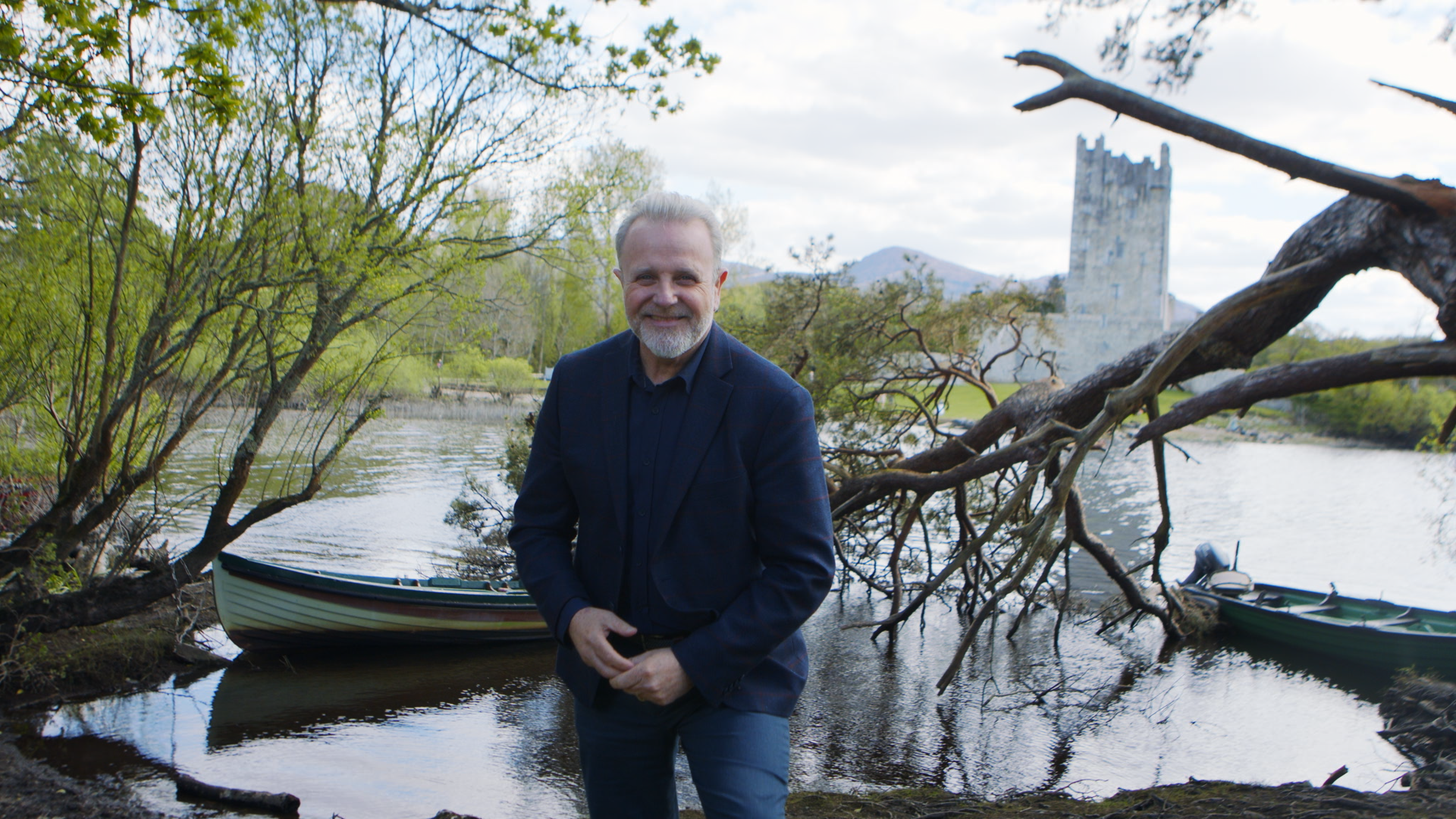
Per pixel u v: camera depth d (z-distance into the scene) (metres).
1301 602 13.46
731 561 2.00
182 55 5.14
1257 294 5.47
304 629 10.05
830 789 6.82
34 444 8.34
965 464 8.02
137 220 7.54
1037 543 6.46
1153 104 5.14
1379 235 5.12
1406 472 36.62
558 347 35.22
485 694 9.09
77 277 7.60
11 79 5.25
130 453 7.79
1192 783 5.86
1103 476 32.56
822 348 12.82
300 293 8.26
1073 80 5.33
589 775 2.18
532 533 2.16
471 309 8.88
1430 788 6.32
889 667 10.49
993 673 10.35
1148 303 77.12
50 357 7.73
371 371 8.60
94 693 8.23
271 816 5.87
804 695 9.39
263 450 21.61
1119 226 77.25
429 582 11.63
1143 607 11.31
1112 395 6.03
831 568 1.97
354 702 8.62
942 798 6.09
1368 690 10.05
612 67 8.34
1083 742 8.16
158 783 6.39
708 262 1.95
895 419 12.32
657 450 2.01
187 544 13.16
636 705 2.09
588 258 9.58
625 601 2.06
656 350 1.93
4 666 7.73
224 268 7.84
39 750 6.93
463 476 21.77
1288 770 7.57
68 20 4.81
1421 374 5.02
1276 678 10.49
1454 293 4.59
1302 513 24.80
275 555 13.65
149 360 7.55
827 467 9.76
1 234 7.35
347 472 21.89
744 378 2.00
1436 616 11.99
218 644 10.04
